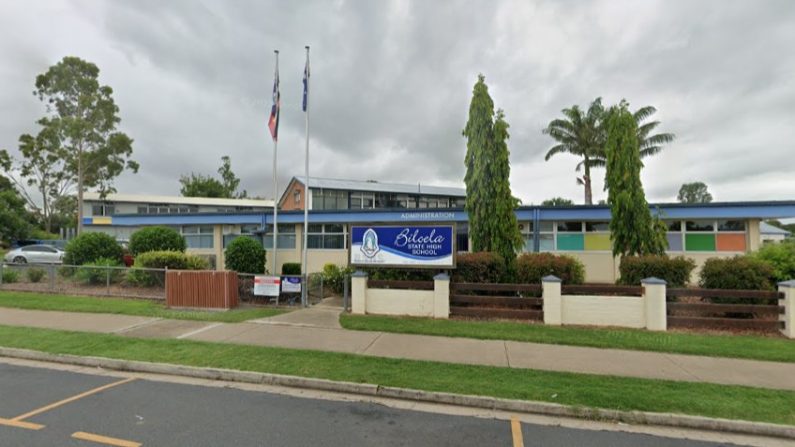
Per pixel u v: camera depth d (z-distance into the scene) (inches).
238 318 387.2
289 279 461.7
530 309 401.4
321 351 279.1
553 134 1245.1
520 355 273.4
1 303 455.5
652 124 1162.0
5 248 1775.3
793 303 319.0
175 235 683.4
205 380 237.6
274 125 600.1
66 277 570.6
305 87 560.4
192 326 356.8
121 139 1443.2
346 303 430.9
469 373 235.3
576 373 236.2
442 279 393.1
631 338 313.3
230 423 178.1
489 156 508.7
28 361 274.4
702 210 672.4
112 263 616.7
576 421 185.6
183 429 171.3
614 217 518.6
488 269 434.6
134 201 2007.9
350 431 172.1
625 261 440.8
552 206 737.6
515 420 185.6
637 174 513.7
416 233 430.0
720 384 219.3
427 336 323.3
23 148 1421.0
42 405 196.1
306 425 177.3
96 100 1427.2
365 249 441.4
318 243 876.0
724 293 346.0
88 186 1498.5
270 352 275.4
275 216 602.5
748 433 175.3
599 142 1198.3
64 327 352.2
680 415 182.1
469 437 168.2
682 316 361.4
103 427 172.1
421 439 165.8
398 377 228.7
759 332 332.8
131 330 341.7
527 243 767.7
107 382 231.9
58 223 2372.0
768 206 649.0
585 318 361.7
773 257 392.2
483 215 507.5
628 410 187.0
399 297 407.8
